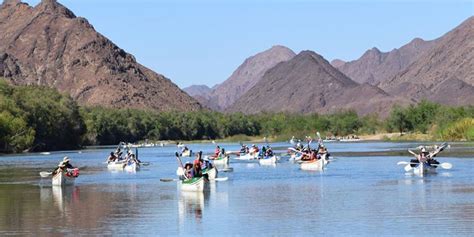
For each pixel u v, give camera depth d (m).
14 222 50.62
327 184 75.00
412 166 90.50
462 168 93.00
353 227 46.41
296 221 49.28
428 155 91.50
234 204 58.94
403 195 62.78
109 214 54.12
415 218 49.34
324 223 48.19
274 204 58.44
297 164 113.12
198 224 48.84
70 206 59.38
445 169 91.81
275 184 76.31
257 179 83.31
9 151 192.88
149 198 64.31
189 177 71.19
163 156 162.12
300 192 67.31
